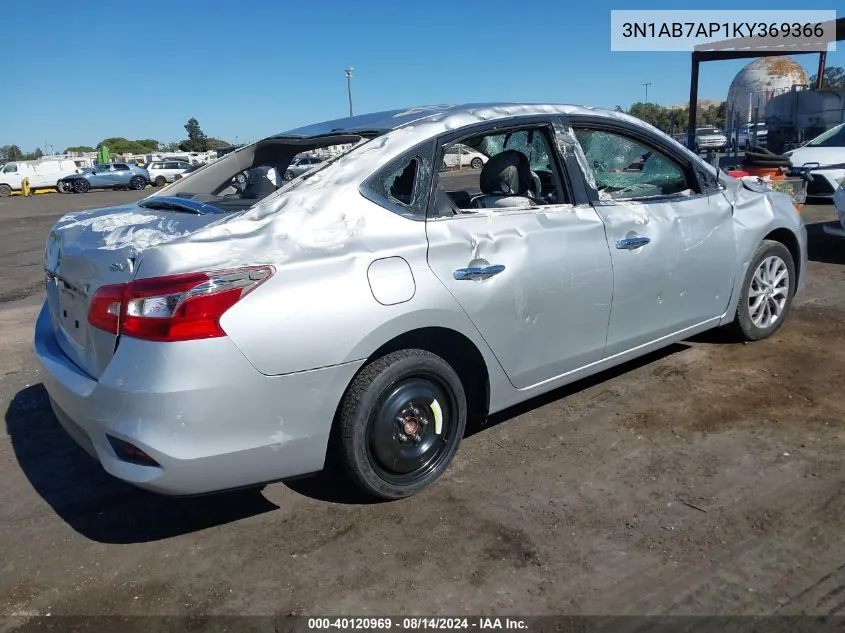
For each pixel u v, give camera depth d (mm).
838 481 3111
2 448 3861
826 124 16766
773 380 4234
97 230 3070
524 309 3287
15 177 35125
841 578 2494
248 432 2578
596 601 2443
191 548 2863
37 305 7625
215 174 3883
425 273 2945
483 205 3484
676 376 4367
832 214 10695
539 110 3598
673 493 3088
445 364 3115
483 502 3090
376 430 2949
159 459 2459
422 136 3174
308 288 2646
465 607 2441
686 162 4227
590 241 3541
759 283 4703
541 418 3896
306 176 2961
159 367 2436
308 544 2850
